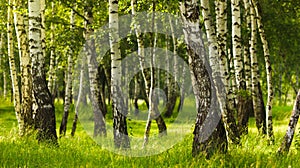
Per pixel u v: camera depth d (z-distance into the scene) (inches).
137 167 370.6
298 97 429.1
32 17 556.1
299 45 1544.0
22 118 667.4
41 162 396.8
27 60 674.2
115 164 388.5
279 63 1886.1
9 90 2153.1
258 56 1433.3
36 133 542.3
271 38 1304.1
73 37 870.4
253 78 762.2
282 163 386.3
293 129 430.0
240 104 855.1
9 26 791.7
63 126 949.8
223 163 370.6
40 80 552.7
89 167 374.0
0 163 382.0
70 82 983.6
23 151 439.2
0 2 814.5
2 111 1565.0
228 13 1231.5
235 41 749.9
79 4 848.3
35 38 555.2
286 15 1187.3
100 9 874.8
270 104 645.9
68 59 1008.2
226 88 630.5
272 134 634.2
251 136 622.8
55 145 522.9
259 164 365.1
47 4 964.0
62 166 381.7
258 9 681.6
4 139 526.9
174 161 394.3
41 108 548.4
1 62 1649.9
